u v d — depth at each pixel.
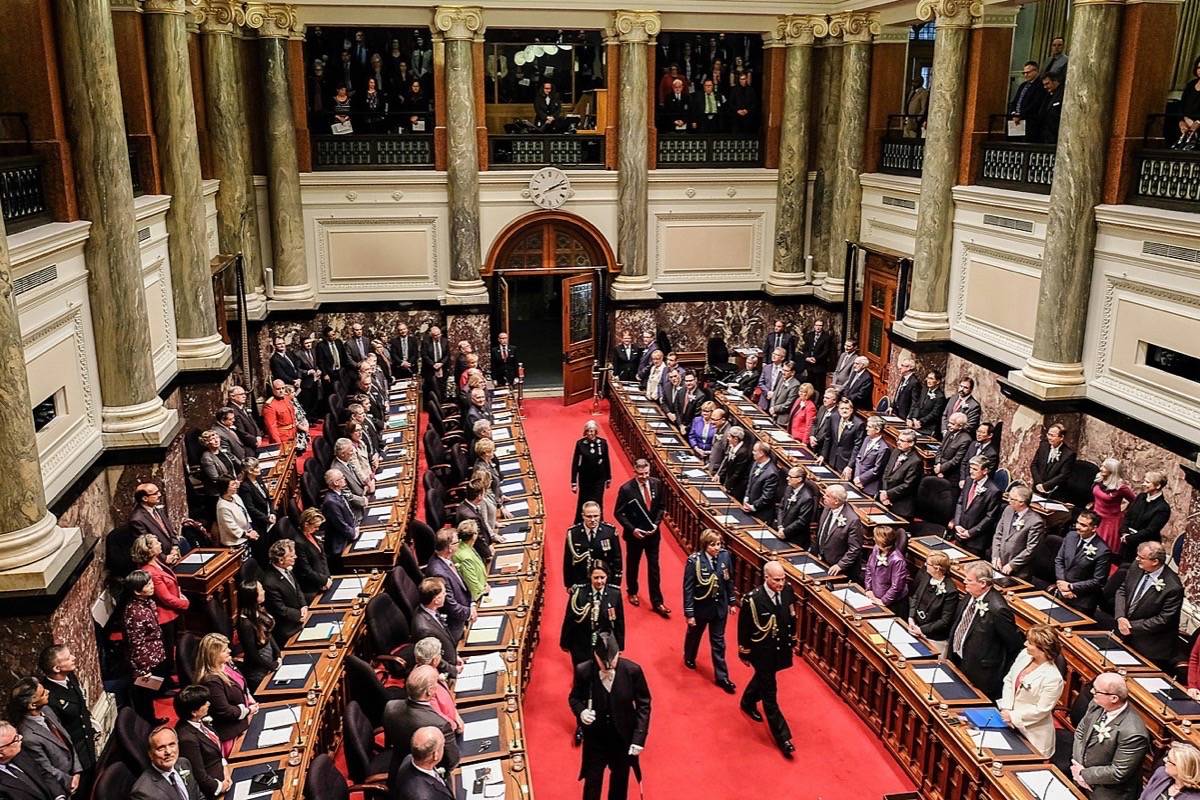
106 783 5.89
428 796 5.77
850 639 8.73
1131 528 9.91
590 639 8.53
